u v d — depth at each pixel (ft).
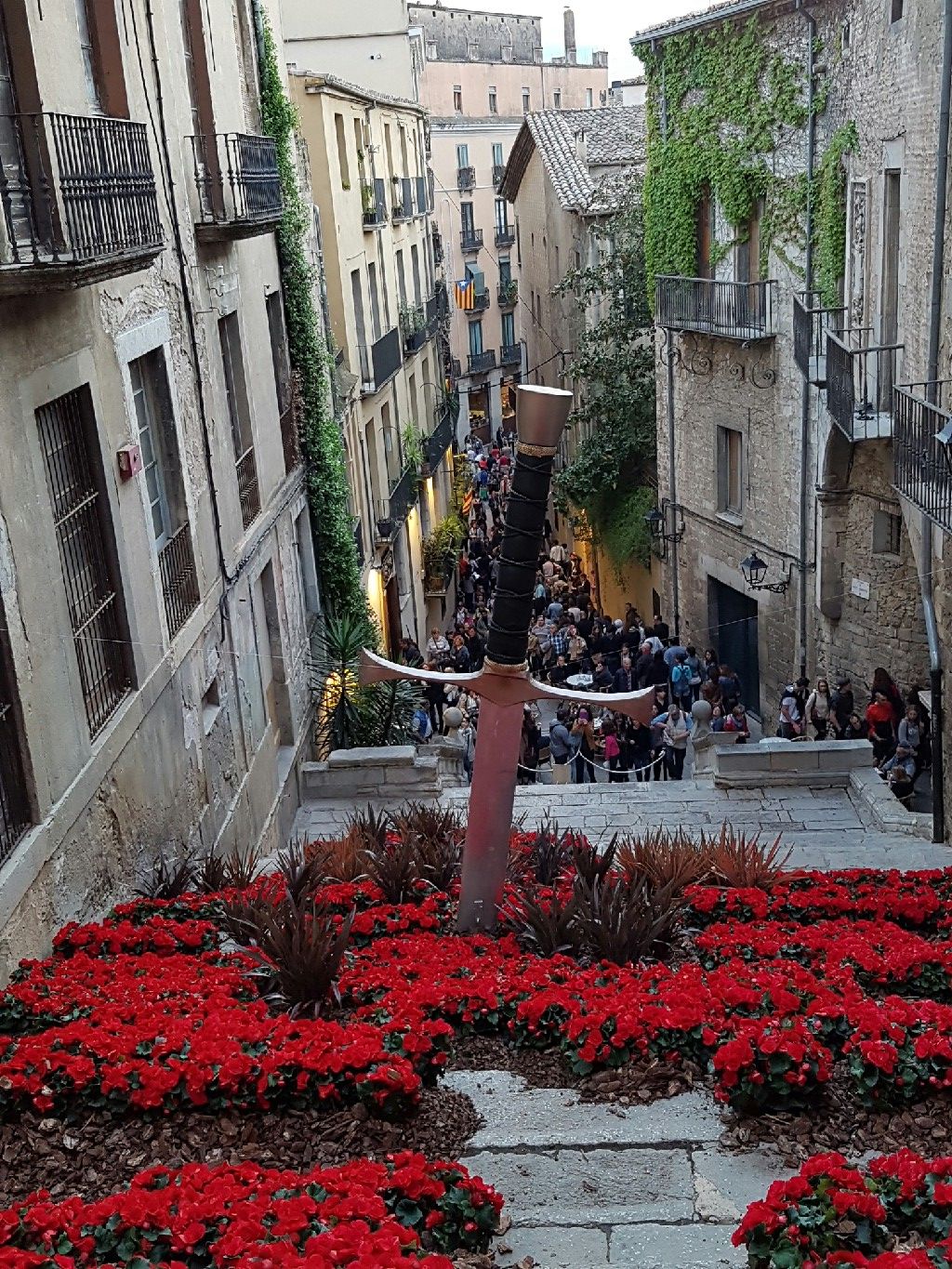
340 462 59.52
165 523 36.06
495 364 178.60
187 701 35.32
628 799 46.50
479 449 163.12
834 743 46.70
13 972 22.17
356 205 79.66
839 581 56.49
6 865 22.82
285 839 46.14
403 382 95.09
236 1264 12.48
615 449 82.74
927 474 39.37
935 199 41.04
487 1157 16.51
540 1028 19.66
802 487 57.82
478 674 24.90
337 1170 14.49
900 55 44.93
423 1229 13.98
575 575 92.99
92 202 27.14
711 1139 16.80
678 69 65.51
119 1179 16.37
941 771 41.98
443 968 22.12
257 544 45.29
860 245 51.39
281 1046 18.03
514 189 139.23
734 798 46.06
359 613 59.41
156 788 31.81
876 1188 13.62
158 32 36.37
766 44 57.82
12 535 24.16
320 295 62.08
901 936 24.52
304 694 53.26
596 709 55.93
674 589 76.48
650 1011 18.85
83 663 27.81
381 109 90.58
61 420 28.09
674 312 67.77
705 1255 14.17
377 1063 17.49
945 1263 11.94
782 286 59.36
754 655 68.44
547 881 29.43
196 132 41.16
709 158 63.87
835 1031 18.37
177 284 37.04
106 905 27.63
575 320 101.14
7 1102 17.51
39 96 25.63
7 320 24.45
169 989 21.36
